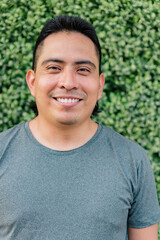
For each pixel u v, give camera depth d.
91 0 2.17
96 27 2.13
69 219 1.00
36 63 1.10
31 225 1.00
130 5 2.17
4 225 1.04
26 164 1.06
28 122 1.19
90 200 1.02
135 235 1.19
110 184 1.04
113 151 1.12
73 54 1.01
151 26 2.21
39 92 1.05
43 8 2.12
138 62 2.18
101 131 1.17
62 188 1.02
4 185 1.03
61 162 1.06
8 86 2.18
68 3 2.13
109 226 1.03
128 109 2.20
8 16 2.12
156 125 2.24
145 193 1.12
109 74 2.15
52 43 1.03
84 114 1.06
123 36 2.14
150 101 2.22
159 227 2.22
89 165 1.07
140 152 1.15
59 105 1.01
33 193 1.01
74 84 0.99
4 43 2.12
